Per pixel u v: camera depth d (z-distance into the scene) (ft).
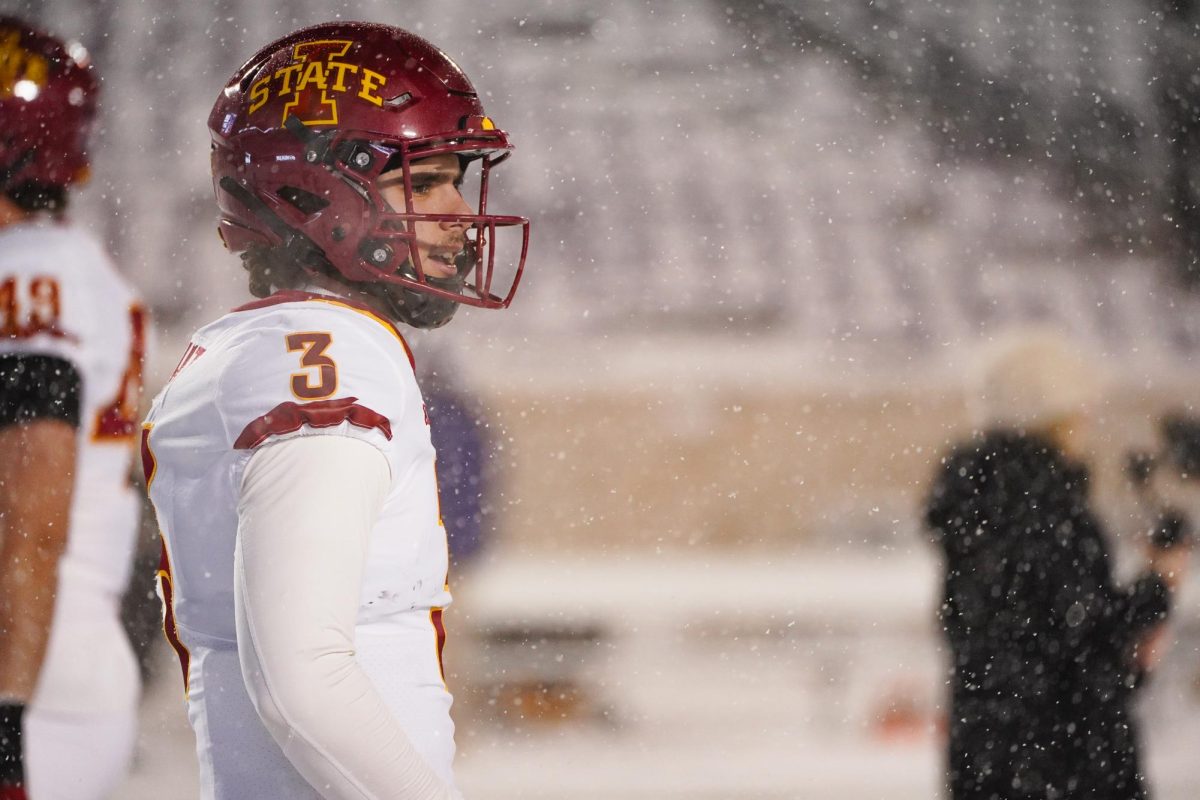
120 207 114.32
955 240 120.16
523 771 57.16
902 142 131.54
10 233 27.99
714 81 140.46
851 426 97.25
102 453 27.99
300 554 15.31
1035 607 34.68
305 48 19.15
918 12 141.08
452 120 19.15
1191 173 125.70
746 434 96.58
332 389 16.37
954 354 105.29
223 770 17.10
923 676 66.44
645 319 106.11
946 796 35.06
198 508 16.98
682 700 66.80
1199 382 99.14
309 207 18.65
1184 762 54.03
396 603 17.02
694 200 122.42
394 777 15.65
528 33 147.54
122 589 28.63
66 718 27.04
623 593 71.41
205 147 120.57
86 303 27.91
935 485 36.11
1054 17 139.85
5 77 28.14
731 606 71.15
